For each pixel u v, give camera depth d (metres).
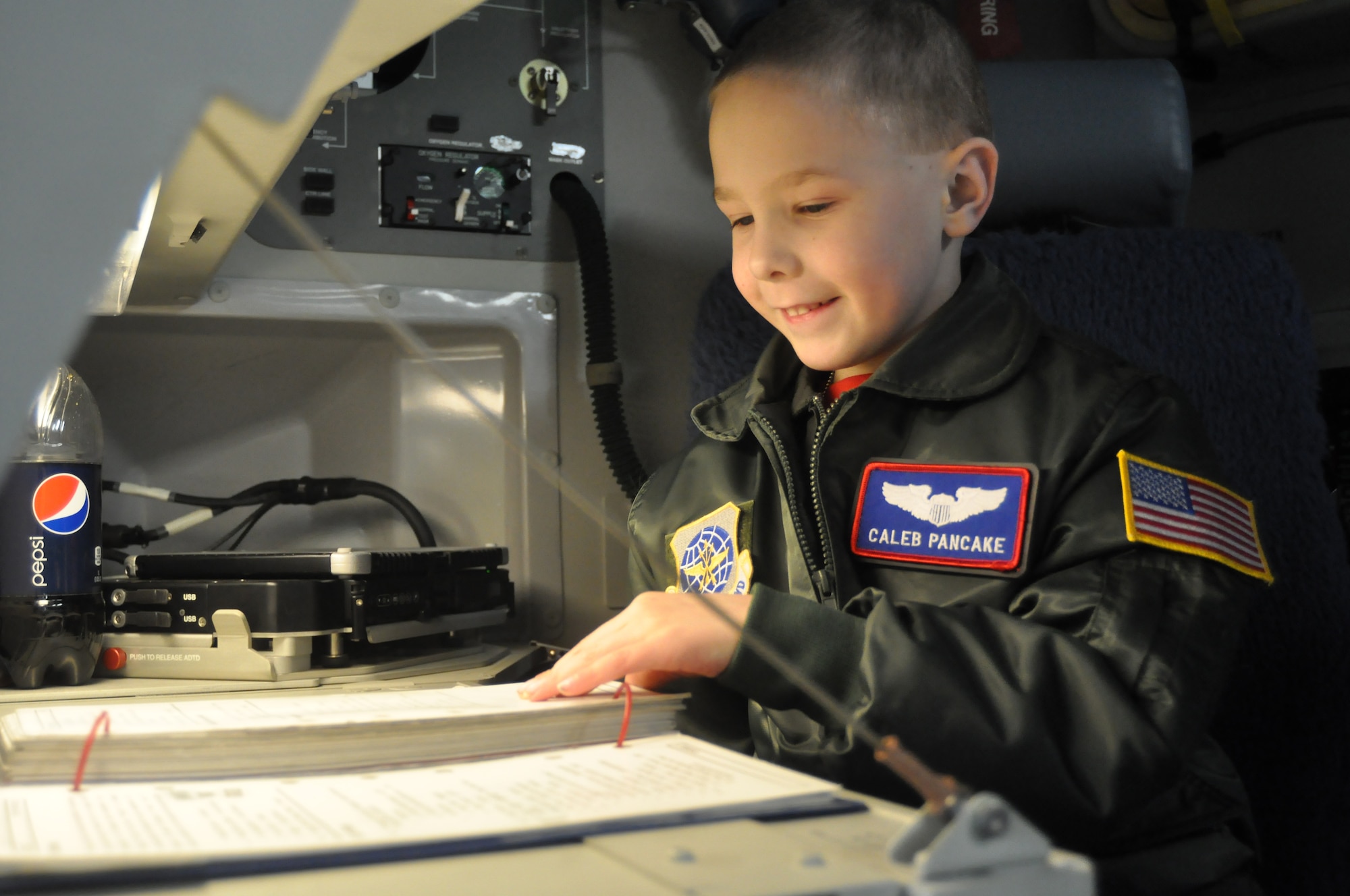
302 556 1.00
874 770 0.73
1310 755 1.13
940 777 0.40
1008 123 1.36
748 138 0.96
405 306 1.38
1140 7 1.67
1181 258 1.25
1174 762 0.70
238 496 1.37
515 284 1.44
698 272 1.52
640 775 0.52
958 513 0.93
